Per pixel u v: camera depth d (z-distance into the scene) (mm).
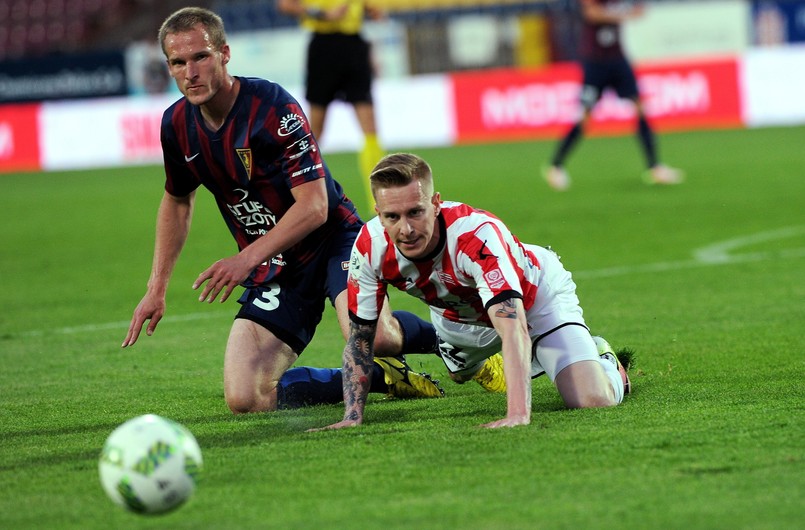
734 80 77438
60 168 79875
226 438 15953
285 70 87500
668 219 42938
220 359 23453
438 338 19109
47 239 45938
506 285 15383
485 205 48875
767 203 45688
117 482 11453
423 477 13250
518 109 79812
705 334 23422
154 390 20484
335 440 15375
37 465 14805
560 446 14297
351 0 44812
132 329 17906
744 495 12094
